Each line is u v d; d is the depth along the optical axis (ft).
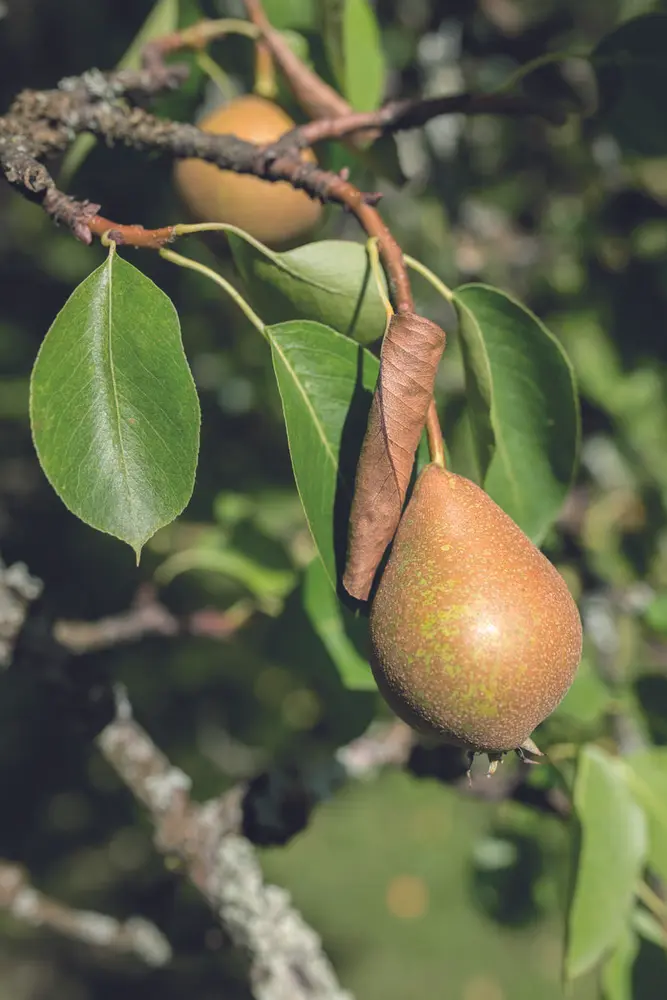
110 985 5.91
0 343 4.52
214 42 2.36
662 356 3.15
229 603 3.66
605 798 2.12
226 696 3.99
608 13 3.99
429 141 3.77
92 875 6.22
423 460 1.76
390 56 3.75
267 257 1.88
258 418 3.84
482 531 1.67
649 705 2.35
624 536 3.22
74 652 2.37
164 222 2.47
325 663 2.27
